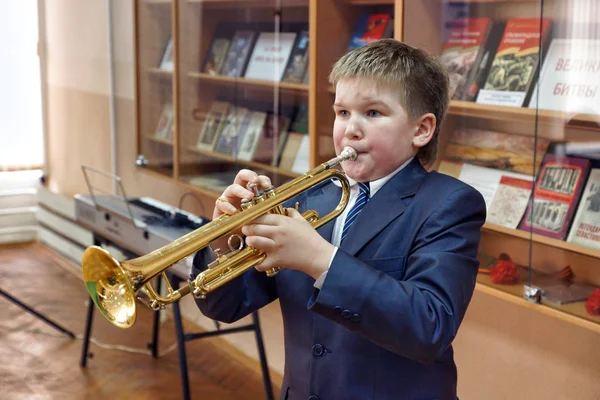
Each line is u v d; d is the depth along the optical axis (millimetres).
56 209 5285
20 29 5395
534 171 2182
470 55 2328
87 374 3492
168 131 3730
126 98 4117
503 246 2246
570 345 2303
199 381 3414
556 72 2117
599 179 2029
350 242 1343
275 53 3094
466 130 2344
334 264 1202
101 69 4379
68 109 4914
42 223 5547
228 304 1431
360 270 1203
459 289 1229
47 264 5191
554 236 2117
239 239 1364
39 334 3977
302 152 2943
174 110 3676
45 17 5176
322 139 2840
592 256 2027
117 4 4133
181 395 3283
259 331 2938
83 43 4590
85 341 3555
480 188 2307
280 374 3373
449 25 2363
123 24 4074
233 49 3311
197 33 3502
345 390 1312
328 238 1427
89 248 1277
